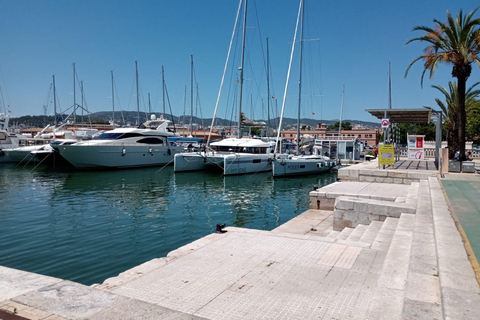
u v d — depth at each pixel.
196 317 2.87
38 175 29.25
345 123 130.00
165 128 43.66
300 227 10.71
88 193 20.16
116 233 11.45
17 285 3.37
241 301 3.98
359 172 17.16
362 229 8.30
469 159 25.47
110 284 4.55
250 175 29.88
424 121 23.17
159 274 4.91
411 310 2.95
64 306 2.95
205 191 21.59
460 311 2.66
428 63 18.64
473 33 17.36
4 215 14.09
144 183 24.84
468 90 27.94
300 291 4.24
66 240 10.59
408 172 15.87
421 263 4.16
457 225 5.45
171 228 12.23
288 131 113.25
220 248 6.14
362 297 4.04
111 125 52.22
